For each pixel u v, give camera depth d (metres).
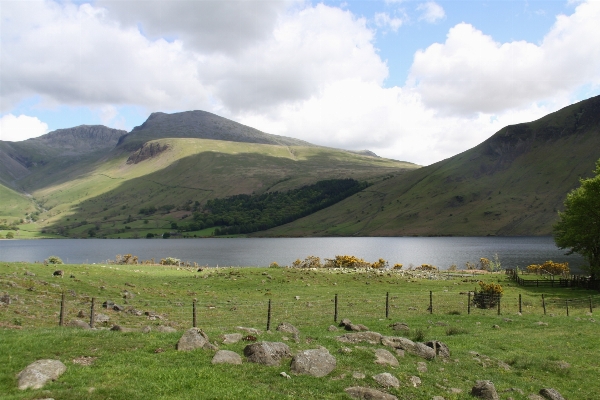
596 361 21.16
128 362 14.85
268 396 13.10
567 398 16.67
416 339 23.17
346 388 14.23
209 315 30.91
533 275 79.19
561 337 25.84
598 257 62.81
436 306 38.78
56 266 48.59
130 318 27.05
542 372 19.42
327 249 184.38
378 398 13.81
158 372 14.09
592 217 63.00
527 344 24.00
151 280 49.16
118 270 54.09
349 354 17.69
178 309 32.84
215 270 65.00
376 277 61.97
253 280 53.56
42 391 12.25
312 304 37.81
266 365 15.59
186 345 16.61
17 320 22.16
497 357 21.09
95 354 15.48
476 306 39.16
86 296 33.53
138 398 12.37
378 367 16.70
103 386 12.77
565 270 81.00
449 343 23.25
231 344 17.66
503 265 114.81
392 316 32.34
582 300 45.97
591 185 62.66
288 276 57.03
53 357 14.90
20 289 31.42
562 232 72.00
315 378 14.89
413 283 58.53
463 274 79.19
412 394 14.79
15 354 14.82
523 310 38.41
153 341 17.28
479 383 15.98
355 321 28.66
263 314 31.80
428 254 153.00
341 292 47.38
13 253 174.25
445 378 17.09
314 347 18.42
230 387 13.48
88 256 153.88
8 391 12.22
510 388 16.77
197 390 13.15
